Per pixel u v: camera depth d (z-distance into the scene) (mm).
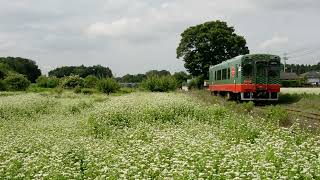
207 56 78562
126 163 9680
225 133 14859
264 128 15492
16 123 21016
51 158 10695
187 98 32812
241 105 26328
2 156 11867
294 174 8516
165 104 22750
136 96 36906
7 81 66188
